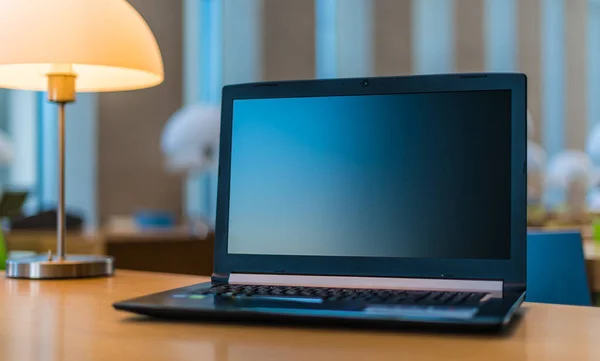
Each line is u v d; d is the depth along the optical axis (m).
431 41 10.55
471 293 0.97
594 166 9.19
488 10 11.09
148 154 7.56
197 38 8.24
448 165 1.07
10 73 1.66
